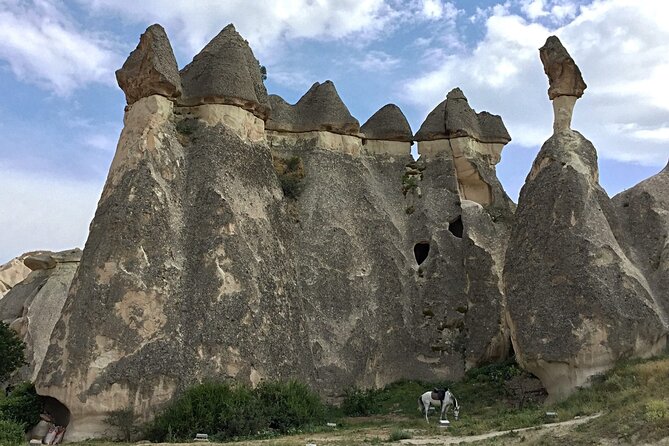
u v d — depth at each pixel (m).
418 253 29.75
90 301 19.38
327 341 24.70
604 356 19.70
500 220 30.38
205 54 25.36
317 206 27.61
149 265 20.27
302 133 29.86
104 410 18.20
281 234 24.67
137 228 20.56
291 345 21.95
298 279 25.42
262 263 22.52
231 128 24.33
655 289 22.17
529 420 16.77
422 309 27.62
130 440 17.81
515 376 23.33
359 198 28.83
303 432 17.84
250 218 23.09
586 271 20.91
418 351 26.95
